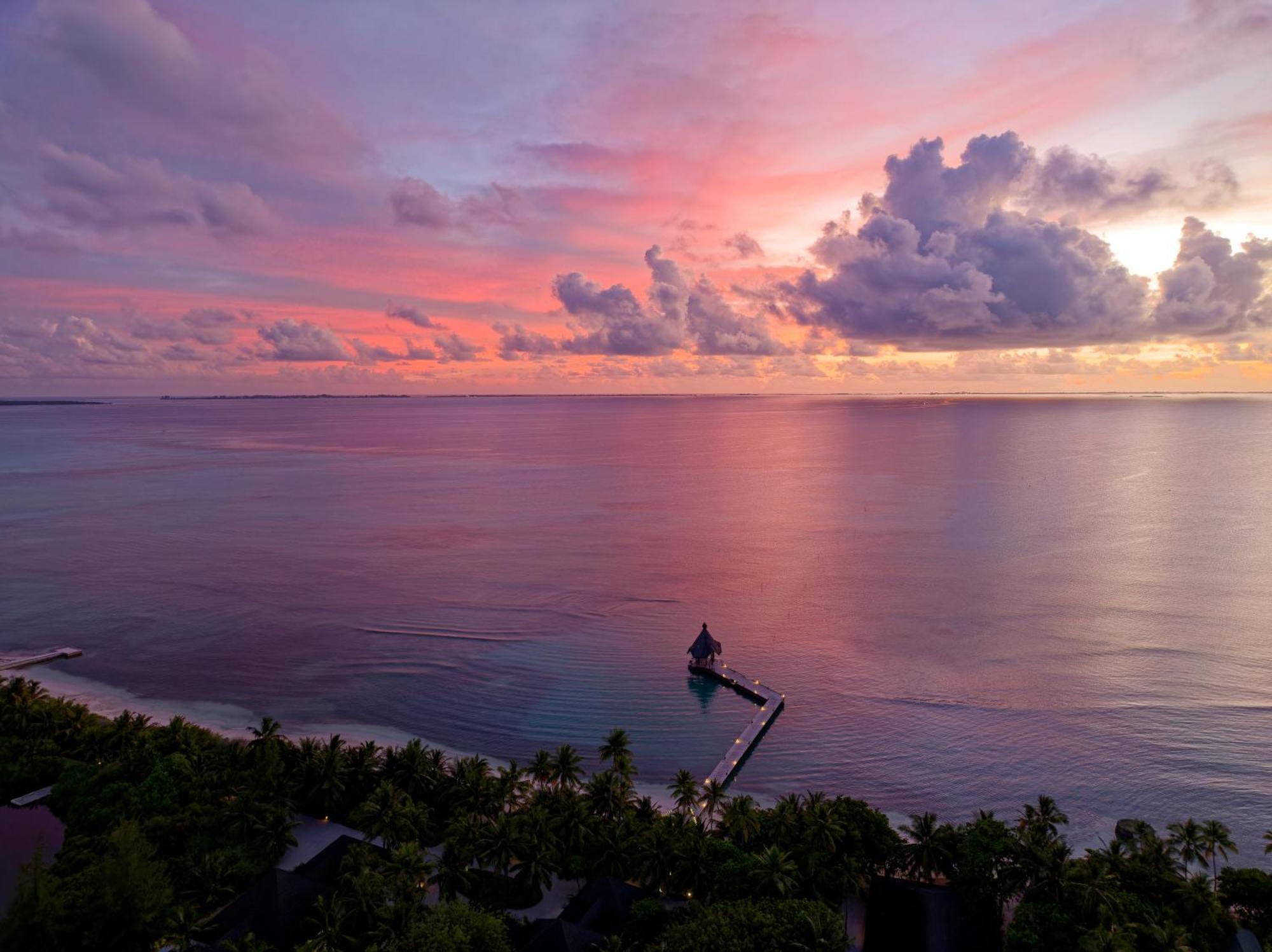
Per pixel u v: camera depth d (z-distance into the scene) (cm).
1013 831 5712
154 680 9738
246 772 6456
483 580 13638
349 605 12350
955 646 10462
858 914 5338
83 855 5453
